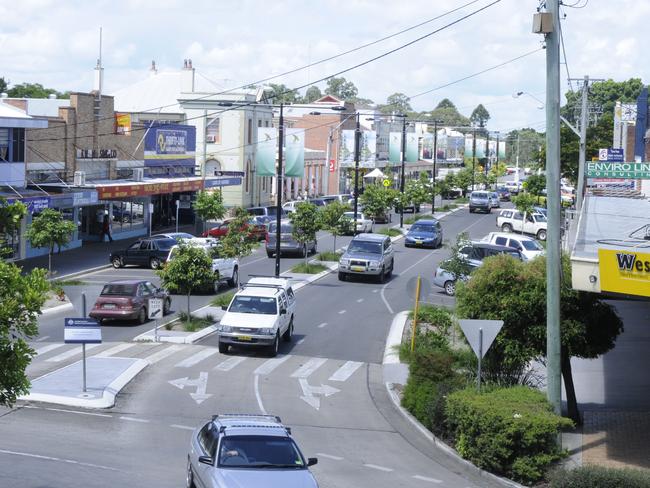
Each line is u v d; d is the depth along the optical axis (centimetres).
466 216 9100
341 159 10312
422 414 2139
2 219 1302
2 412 2053
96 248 5562
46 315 3444
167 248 4784
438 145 13850
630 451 1870
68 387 2308
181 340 3094
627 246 1738
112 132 6053
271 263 5234
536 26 1739
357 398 2425
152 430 1978
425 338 2956
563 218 4391
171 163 7112
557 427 1745
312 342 3184
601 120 7612
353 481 1669
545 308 2045
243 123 8225
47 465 1645
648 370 2688
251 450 1388
